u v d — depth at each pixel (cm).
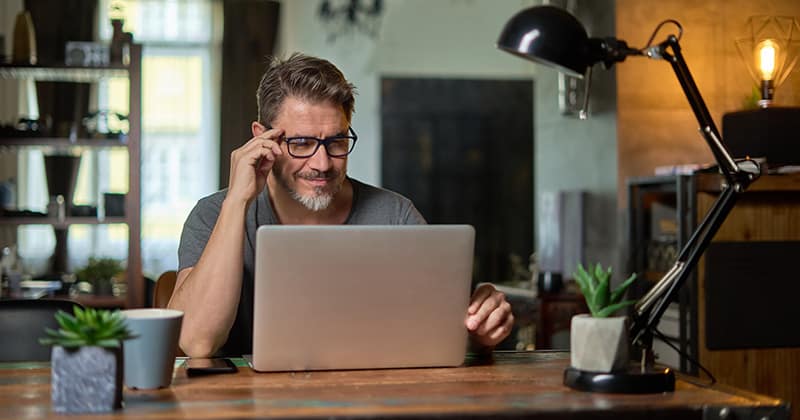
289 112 210
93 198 722
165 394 155
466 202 770
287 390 158
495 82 770
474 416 140
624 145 444
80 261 715
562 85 482
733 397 152
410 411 140
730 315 322
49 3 698
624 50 173
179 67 739
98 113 455
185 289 198
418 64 764
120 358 144
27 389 162
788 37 306
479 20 768
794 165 315
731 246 322
